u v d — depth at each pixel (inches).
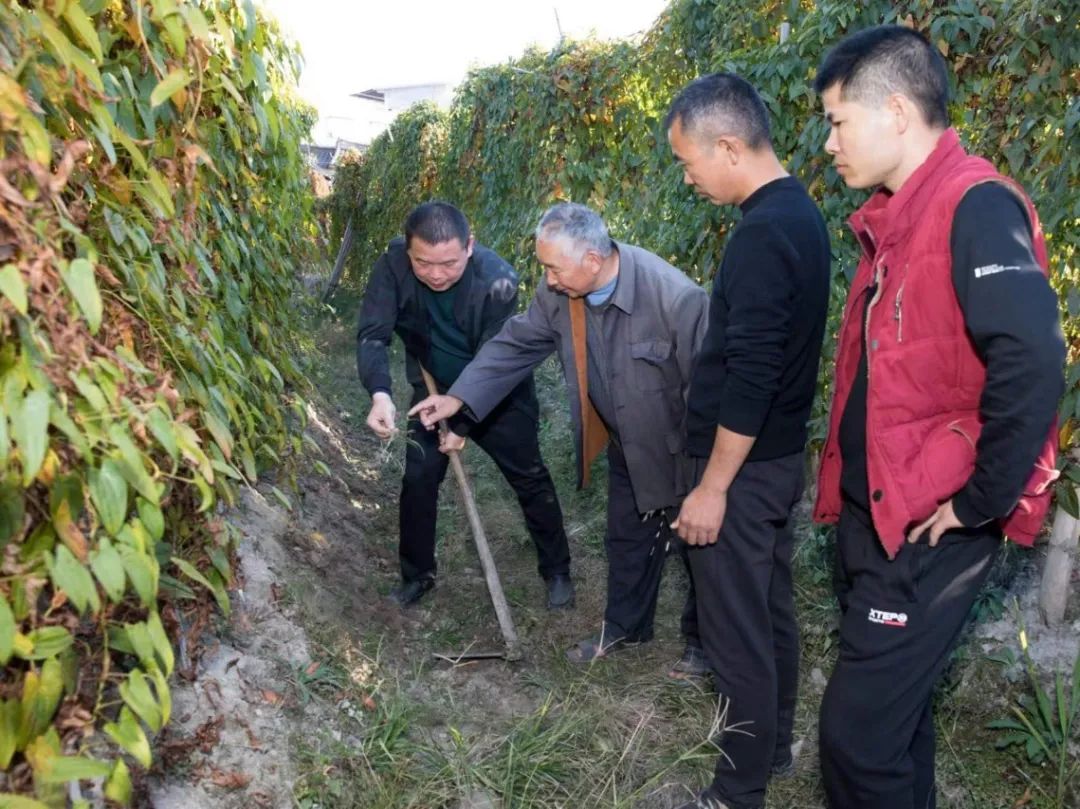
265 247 126.7
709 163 81.4
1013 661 103.6
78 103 50.9
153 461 55.7
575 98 225.6
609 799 95.4
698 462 90.0
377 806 89.7
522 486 132.8
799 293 78.3
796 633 95.9
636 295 104.9
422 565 136.6
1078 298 99.7
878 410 66.2
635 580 123.0
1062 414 96.9
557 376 244.2
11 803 40.6
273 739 89.6
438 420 120.0
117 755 69.8
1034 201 102.7
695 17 172.9
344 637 114.3
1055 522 103.5
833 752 70.9
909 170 66.3
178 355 68.5
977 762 98.3
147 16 59.9
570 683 117.3
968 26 110.3
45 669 46.1
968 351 63.0
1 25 43.6
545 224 100.5
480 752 101.4
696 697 113.0
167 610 72.7
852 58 65.7
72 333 45.1
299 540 134.3
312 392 178.1
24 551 45.1
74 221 55.2
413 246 114.4
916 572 67.5
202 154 67.4
